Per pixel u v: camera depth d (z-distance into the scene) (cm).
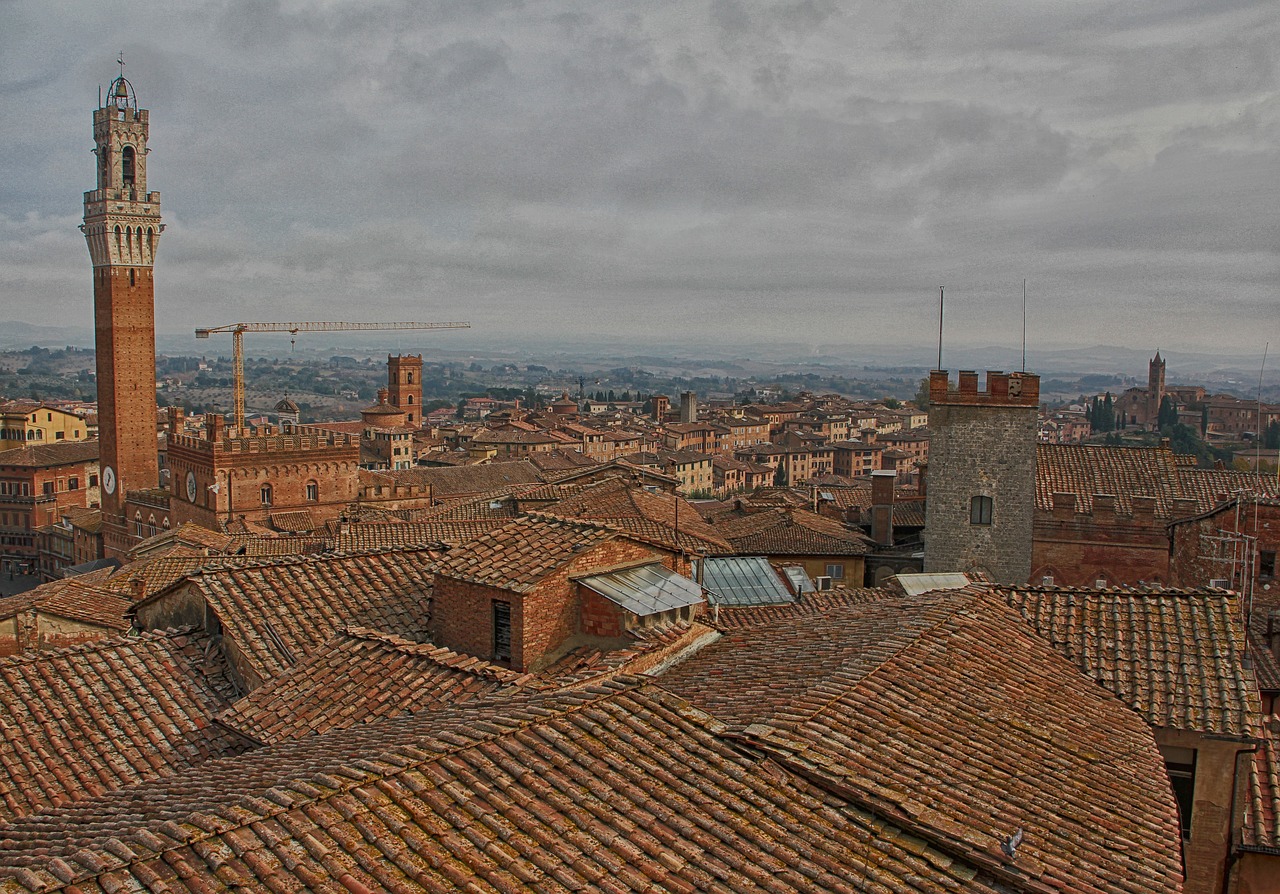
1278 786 2275
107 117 14812
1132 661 2284
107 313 14850
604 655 2409
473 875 1228
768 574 4297
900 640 2123
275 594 2589
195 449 11888
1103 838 1602
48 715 2152
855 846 1423
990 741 1811
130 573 5281
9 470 17925
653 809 1424
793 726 1667
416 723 1788
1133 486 6525
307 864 1206
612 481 6291
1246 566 4697
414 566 2845
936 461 5912
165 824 1282
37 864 1292
